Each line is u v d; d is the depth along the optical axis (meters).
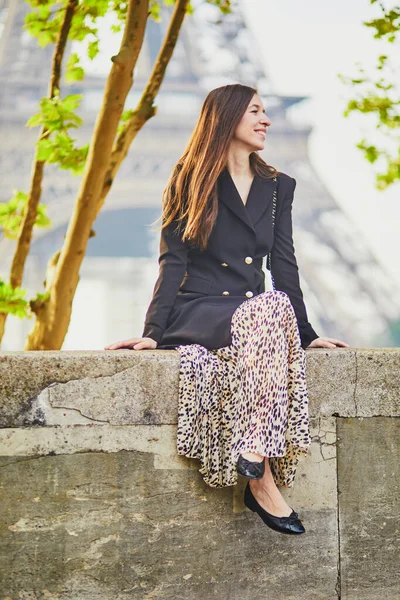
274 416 3.15
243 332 3.29
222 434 3.32
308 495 3.52
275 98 38.44
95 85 37.78
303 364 3.30
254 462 3.11
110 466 3.30
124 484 3.31
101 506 3.29
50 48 47.22
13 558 3.21
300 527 3.22
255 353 3.21
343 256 38.56
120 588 3.30
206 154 3.61
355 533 3.56
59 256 5.80
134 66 5.04
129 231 70.94
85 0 5.64
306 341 3.72
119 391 3.31
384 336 46.78
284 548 3.48
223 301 3.54
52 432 3.25
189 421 3.29
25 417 3.23
